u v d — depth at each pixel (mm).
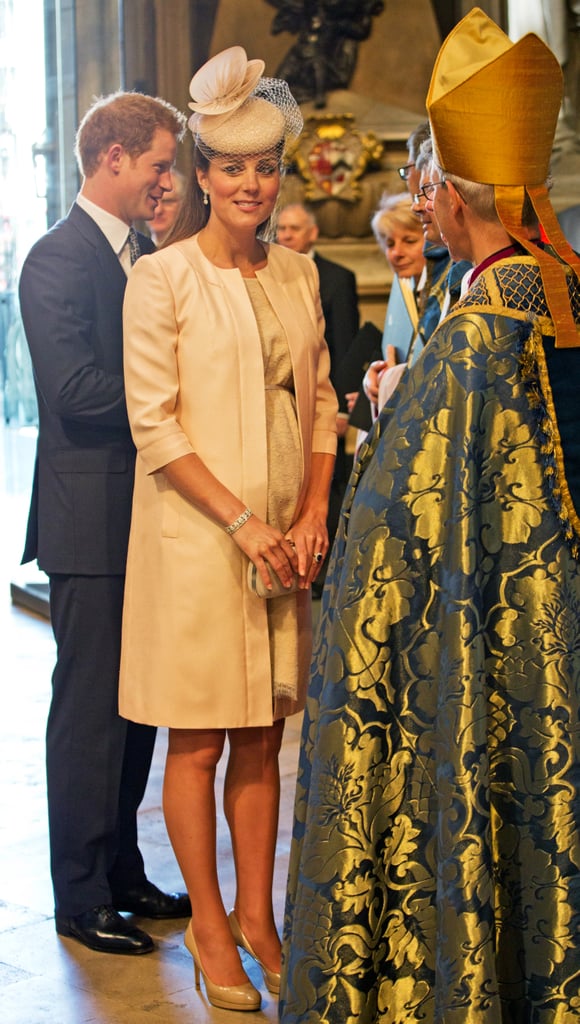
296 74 8461
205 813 2742
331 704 2004
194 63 7969
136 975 2855
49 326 2904
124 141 2959
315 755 2031
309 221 5746
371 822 1985
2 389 9188
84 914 3018
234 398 2641
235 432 2641
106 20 7695
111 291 3000
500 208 2021
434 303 3178
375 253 8648
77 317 2928
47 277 2928
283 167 2734
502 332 1971
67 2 7680
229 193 2627
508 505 1962
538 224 2094
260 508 2656
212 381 2635
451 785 1889
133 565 2771
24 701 5340
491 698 1965
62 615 3014
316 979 1978
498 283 2002
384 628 1986
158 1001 2727
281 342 2705
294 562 2646
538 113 1990
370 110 8562
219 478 2641
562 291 1994
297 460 2727
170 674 2658
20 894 3342
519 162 2004
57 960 2936
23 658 6121
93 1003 2717
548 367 1975
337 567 2141
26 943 3029
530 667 1945
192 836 2730
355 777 1980
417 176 2996
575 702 1941
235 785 2834
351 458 7312
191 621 2643
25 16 7988
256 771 2816
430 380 1998
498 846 1979
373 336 5074
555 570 1952
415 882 2000
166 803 2762
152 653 2689
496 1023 1847
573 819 1922
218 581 2641
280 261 2826
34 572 7867
